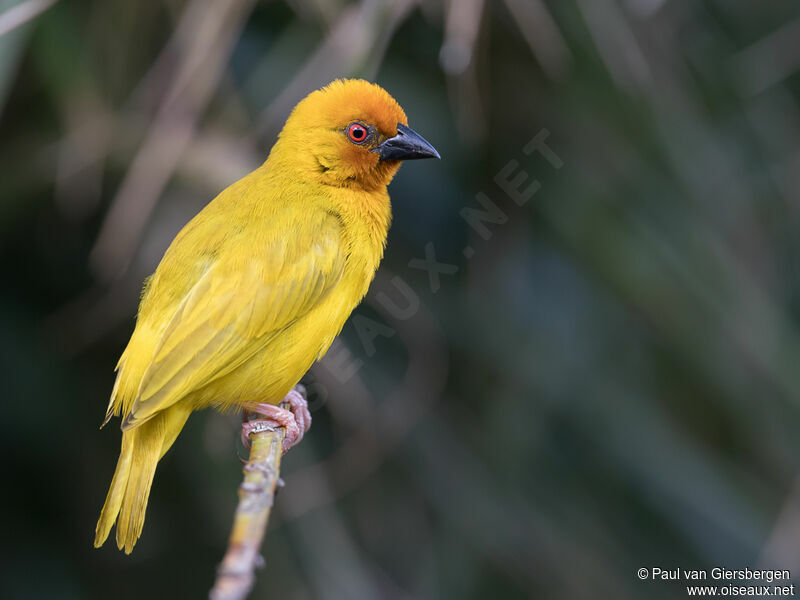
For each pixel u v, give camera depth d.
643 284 9.05
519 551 9.77
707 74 10.07
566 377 9.85
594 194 9.31
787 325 9.17
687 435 9.80
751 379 9.08
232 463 9.45
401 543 10.00
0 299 10.55
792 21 10.57
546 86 9.44
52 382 10.60
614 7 8.97
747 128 10.29
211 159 8.12
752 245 9.71
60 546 10.87
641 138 9.23
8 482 10.81
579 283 10.28
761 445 9.20
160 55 8.87
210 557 10.61
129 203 7.91
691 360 9.14
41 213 9.95
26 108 9.35
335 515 9.32
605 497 9.97
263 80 9.23
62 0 8.76
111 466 10.85
